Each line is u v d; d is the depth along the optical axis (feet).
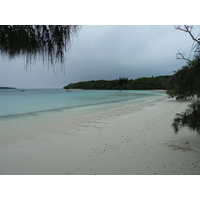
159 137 17.11
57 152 14.29
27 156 13.51
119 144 15.69
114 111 42.39
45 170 10.88
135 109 44.78
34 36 6.11
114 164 11.31
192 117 12.17
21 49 5.90
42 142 17.46
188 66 11.71
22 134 21.02
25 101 87.56
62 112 43.75
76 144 16.38
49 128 24.21
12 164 11.96
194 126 12.00
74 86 551.59
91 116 34.96
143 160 11.66
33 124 28.02
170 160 11.36
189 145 13.91
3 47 5.65
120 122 26.84
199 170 9.88
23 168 11.26
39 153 14.16
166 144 14.69
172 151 12.90
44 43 6.35
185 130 18.90
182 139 15.72
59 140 18.04
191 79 11.40
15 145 16.55
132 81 419.33
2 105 66.03
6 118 34.86
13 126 26.48
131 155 12.70
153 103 63.21
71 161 12.21
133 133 19.57
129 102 72.90
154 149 13.65
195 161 10.95
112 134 19.65
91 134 20.11
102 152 13.75
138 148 14.19
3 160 12.72
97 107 54.60
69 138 18.74
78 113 41.06
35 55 6.21
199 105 12.32
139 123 25.34
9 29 5.62
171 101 68.85
